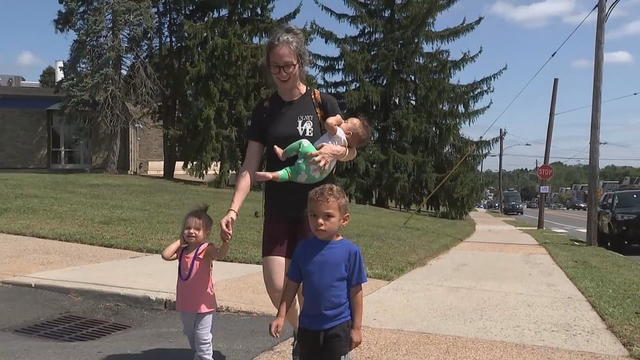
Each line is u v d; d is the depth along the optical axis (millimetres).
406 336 5531
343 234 13156
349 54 28344
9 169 28922
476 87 29375
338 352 3359
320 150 3814
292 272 3475
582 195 92875
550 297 7527
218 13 25438
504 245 15359
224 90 24391
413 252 11539
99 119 23203
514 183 149750
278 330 3479
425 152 29703
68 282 6996
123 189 17766
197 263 4352
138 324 5871
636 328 5879
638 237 16766
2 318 5867
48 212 12312
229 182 27297
